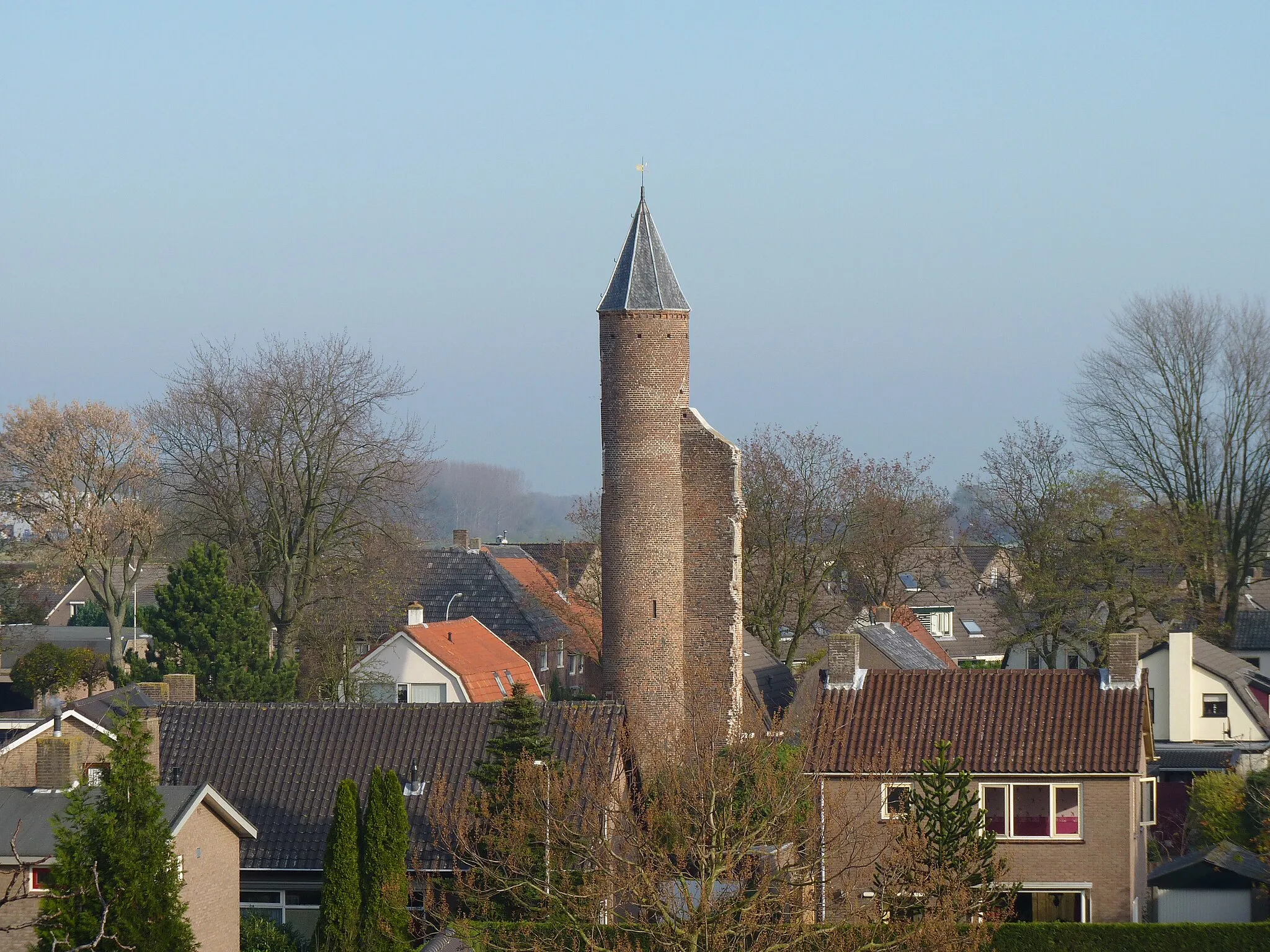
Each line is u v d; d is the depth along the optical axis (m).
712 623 136.50
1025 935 91.50
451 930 80.50
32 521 175.25
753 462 199.50
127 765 71.25
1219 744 163.25
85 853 69.81
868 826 82.75
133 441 178.00
